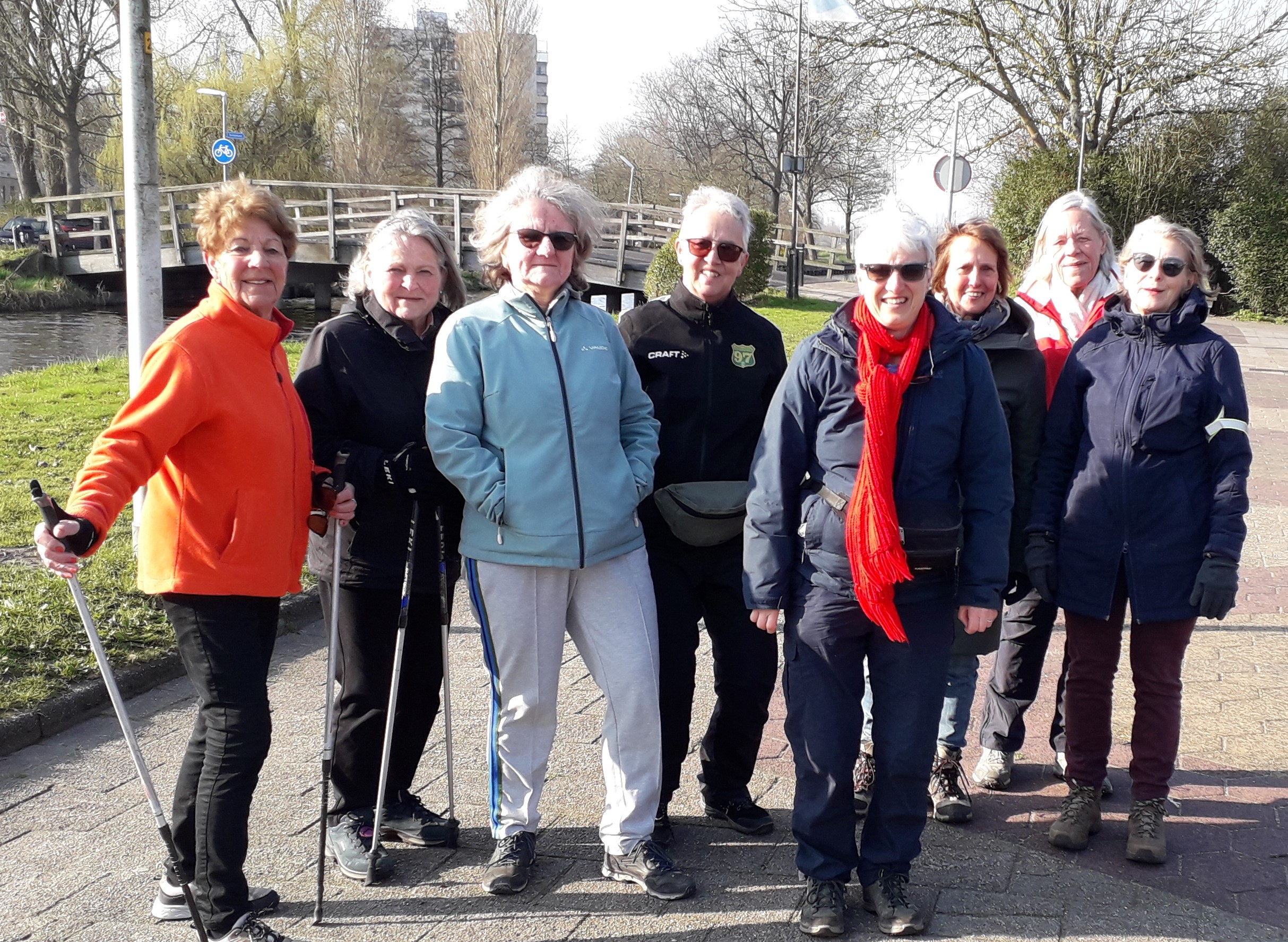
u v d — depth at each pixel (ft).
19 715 13.96
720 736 12.01
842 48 85.20
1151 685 11.45
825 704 10.21
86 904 10.34
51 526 8.40
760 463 10.41
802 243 115.96
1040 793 13.05
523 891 10.66
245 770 9.48
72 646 15.96
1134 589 11.28
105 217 113.91
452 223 97.96
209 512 9.46
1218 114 82.99
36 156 151.53
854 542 9.75
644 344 11.70
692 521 11.18
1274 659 17.43
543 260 10.51
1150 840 11.23
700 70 174.50
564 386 10.50
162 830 9.20
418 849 11.49
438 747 14.02
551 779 13.14
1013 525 12.16
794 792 12.82
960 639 11.98
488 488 10.28
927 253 9.84
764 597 10.29
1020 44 83.66
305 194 141.79
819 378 10.23
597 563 10.67
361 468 10.59
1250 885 10.86
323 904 10.38
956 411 10.12
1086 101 86.22
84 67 132.87
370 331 11.21
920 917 9.95
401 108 179.73
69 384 41.16
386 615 11.05
